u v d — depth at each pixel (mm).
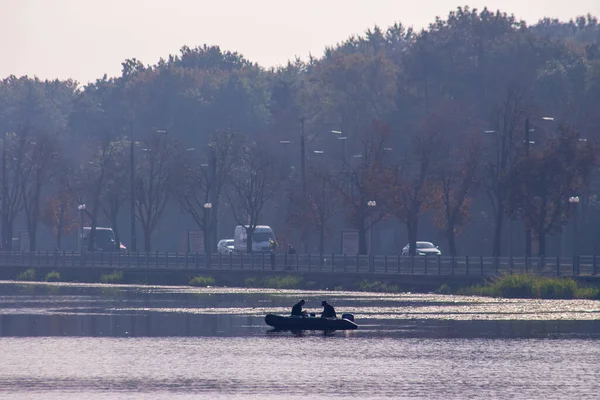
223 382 165000
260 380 166500
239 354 194250
